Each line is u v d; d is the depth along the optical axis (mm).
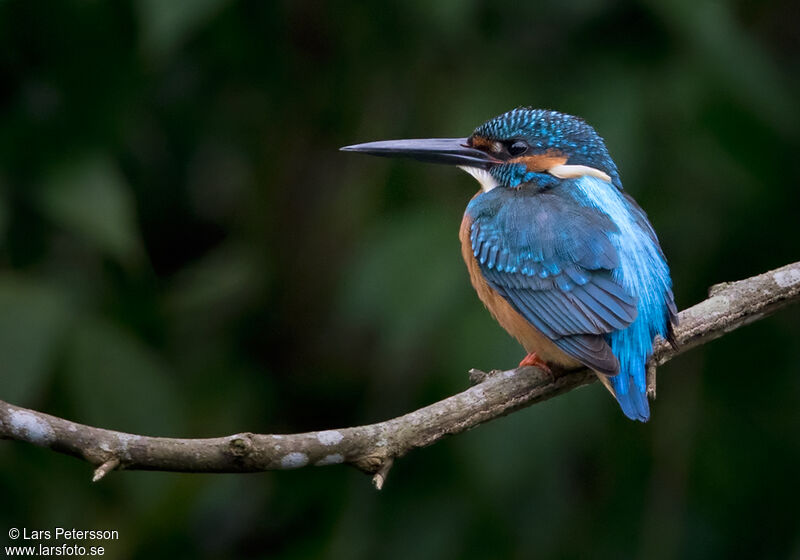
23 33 9852
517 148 9672
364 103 11117
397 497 10695
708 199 10469
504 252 8805
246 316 11547
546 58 10227
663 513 10312
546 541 10266
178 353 11062
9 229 10211
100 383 9789
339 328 11781
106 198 9680
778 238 10430
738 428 10719
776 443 10680
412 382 11047
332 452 6750
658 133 10352
